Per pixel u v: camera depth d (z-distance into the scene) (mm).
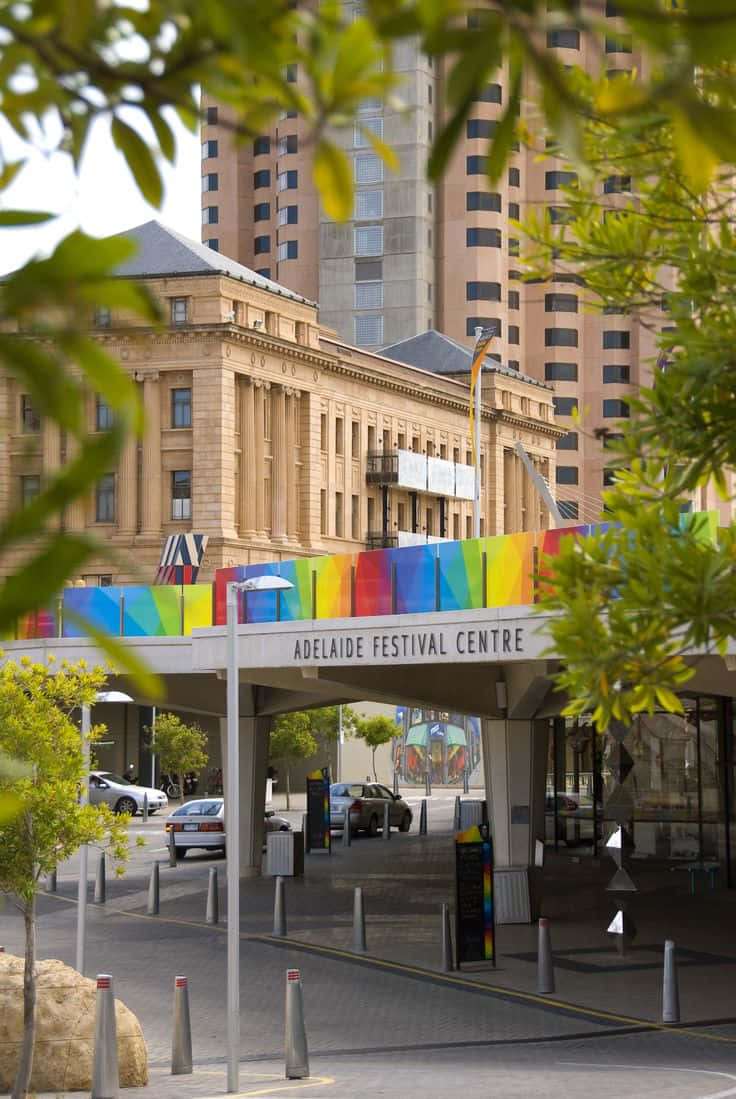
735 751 40969
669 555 5910
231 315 90062
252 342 91250
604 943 30797
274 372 93750
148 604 42312
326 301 137125
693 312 6059
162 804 71562
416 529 108938
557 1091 17188
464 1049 20812
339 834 62781
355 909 30219
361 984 26375
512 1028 22328
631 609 6023
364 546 104375
